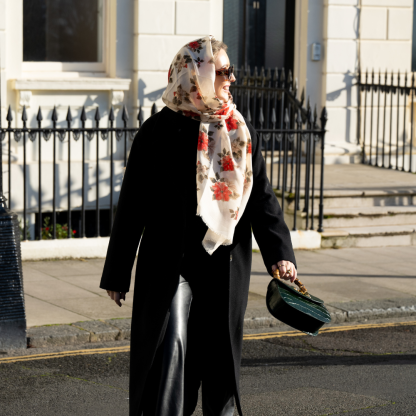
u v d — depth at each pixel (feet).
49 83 30.76
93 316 19.58
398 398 14.43
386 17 39.68
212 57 10.14
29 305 20.49
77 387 14.76
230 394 10.63
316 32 38.96
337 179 35.09
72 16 32.78
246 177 10.34
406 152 40.78
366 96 39.09
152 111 25.54
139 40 32.40
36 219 30.58
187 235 10.26
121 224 10.39
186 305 10.28
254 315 20.11
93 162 30.83
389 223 31.89
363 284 24.17
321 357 17.28
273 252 10.28
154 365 10.21
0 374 15.47
